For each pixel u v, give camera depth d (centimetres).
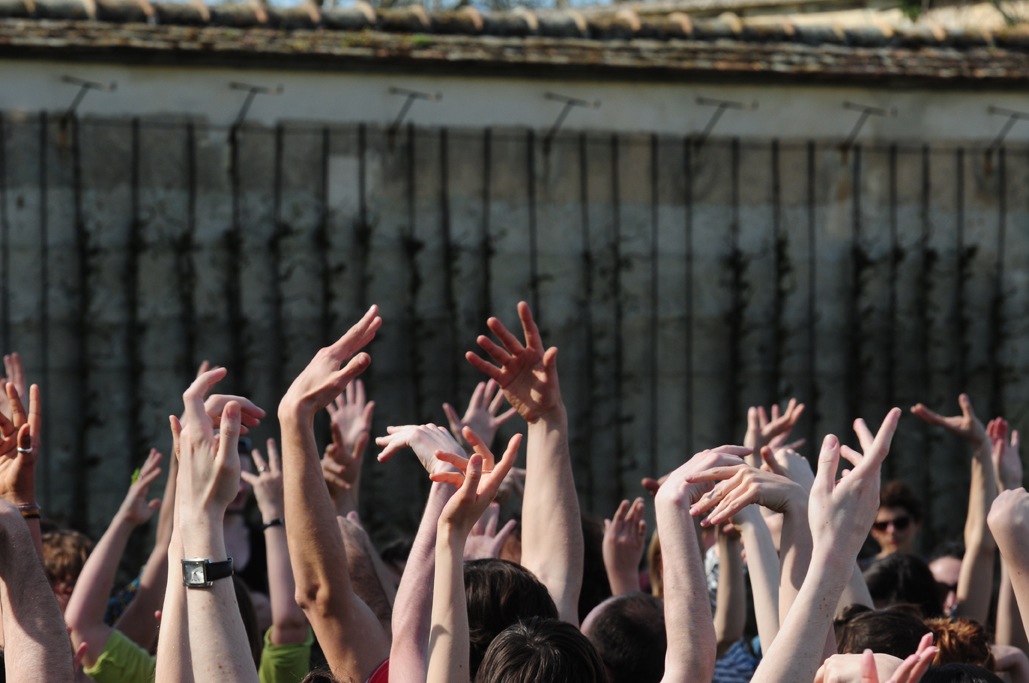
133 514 808
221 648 511
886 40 1839
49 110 1586
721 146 1745
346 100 1658
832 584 495
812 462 1739
